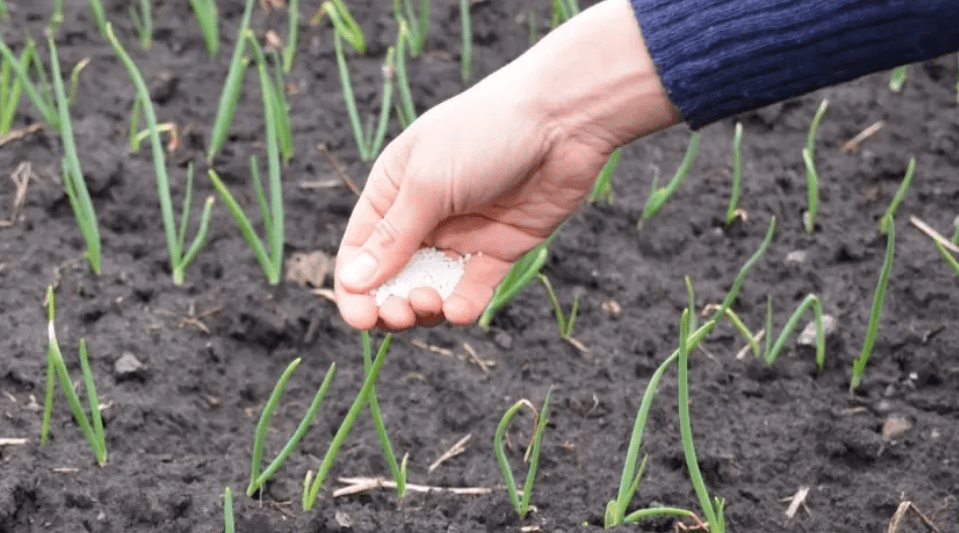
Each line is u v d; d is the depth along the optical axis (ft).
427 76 4.84
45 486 3.56
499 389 3.96
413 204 3.30
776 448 3.78
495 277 3.51
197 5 4.80
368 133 4.55
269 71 4.86
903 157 4.59
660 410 3.87
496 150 3.26
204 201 4.42
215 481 3.64
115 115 4.66
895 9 3.05
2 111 4.47
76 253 4.22
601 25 3.23
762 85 3.17
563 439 3.82
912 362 4.00
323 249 4.30
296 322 4.08
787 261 4.30
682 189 4.52
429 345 4.08
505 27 5.08
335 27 4.86
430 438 3.82
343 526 3.51
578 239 4.34
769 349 4.04
